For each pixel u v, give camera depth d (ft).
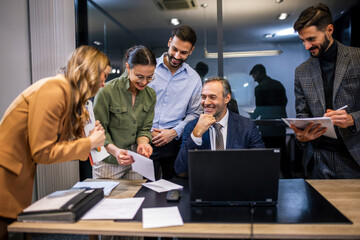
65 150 3.75
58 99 3.69
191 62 13.69
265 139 11.09
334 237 3.13
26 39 8.85
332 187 4.70
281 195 4.33
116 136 5.70
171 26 13.48
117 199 4.30
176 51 6.39
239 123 5.77
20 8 8.57
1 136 3.78
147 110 5.91
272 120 9.53
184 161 5.28
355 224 3.37
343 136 5.29
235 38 13.46
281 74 12.53
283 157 11.00
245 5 11.34
